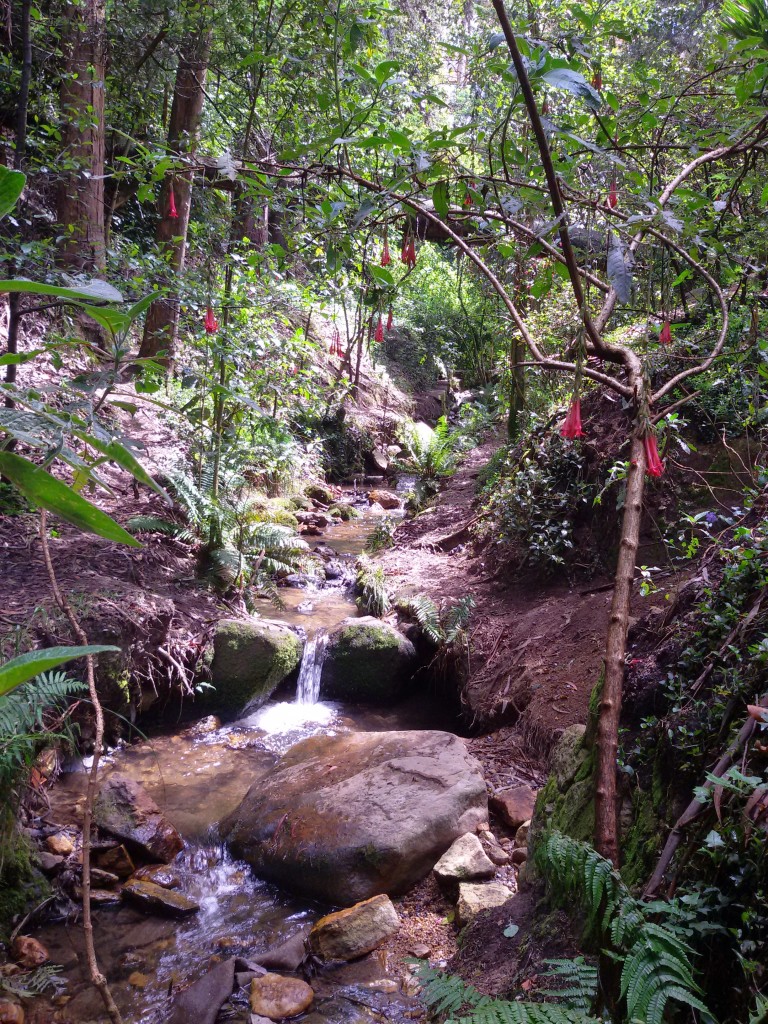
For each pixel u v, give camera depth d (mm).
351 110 2896
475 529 6781
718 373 3941
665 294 2705
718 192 3297
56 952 3152
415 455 9961
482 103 3359
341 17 2920
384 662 5355
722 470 4449
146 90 7719
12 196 568
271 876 3672
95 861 3641
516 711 4496
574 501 5406
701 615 2990
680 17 4660
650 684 2910
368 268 2627
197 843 3910
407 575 6496
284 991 2883
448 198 2305
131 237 9133
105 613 4582
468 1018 1517
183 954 3178
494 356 12492
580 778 2965
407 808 3680
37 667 540
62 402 1243
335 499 10297
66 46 6879
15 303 4820
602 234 2070
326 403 10758
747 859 1819
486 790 3865
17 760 3305
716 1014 1739
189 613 5242
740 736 2119
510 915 2867
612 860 1468
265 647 5219
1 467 677
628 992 1364
